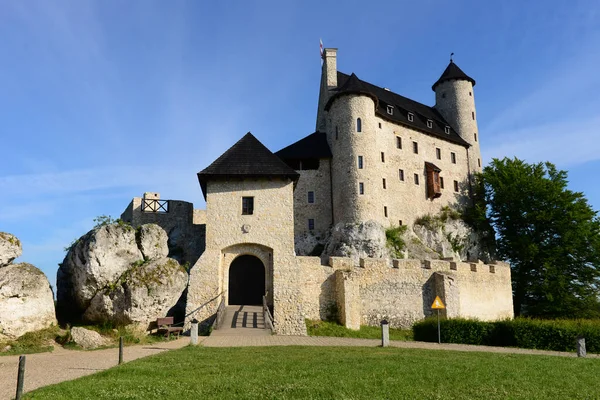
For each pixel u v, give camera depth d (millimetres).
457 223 50312
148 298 21266
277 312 23547
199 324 22938
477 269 34625
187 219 33156
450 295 30203
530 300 42219
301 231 44344
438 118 57250
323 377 10344
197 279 23781
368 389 9359
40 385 10203
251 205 25344
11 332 18062
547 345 21328
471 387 9867
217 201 25266
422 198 49719
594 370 12680
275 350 15172
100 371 11602
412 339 25812
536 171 48500
